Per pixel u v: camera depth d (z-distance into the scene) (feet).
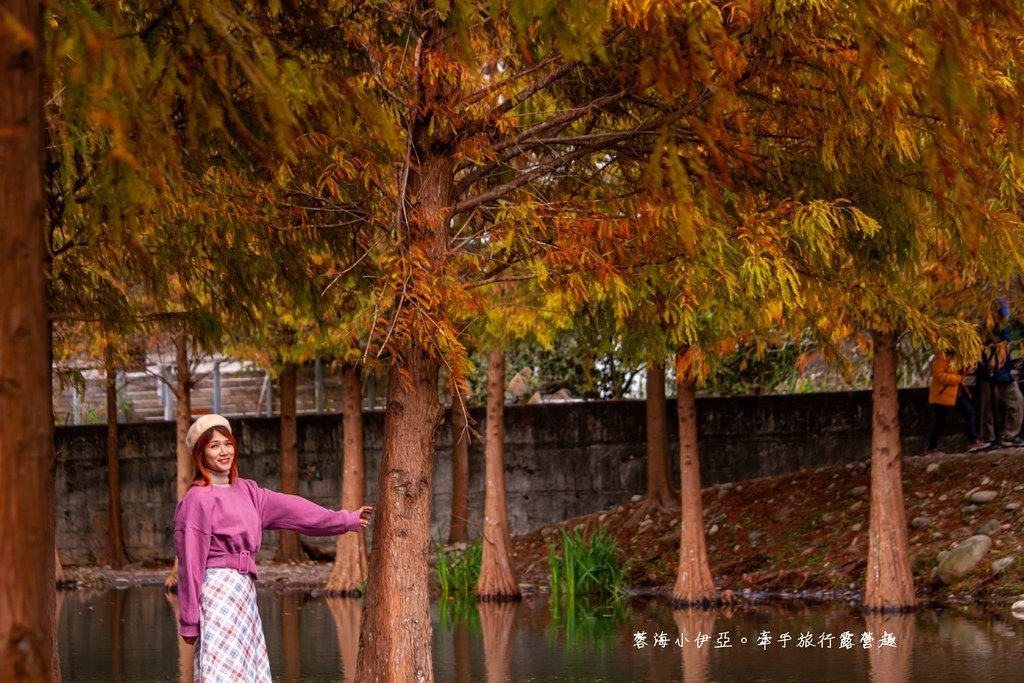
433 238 26.32
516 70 27.94
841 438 72.64
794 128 27.68
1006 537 55.72
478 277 28.12
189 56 16.05
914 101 23.43
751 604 56.75
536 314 48.67
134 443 87.97
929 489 62.44
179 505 23.66
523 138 27.61
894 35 17.44
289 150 14.64
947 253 47.70
